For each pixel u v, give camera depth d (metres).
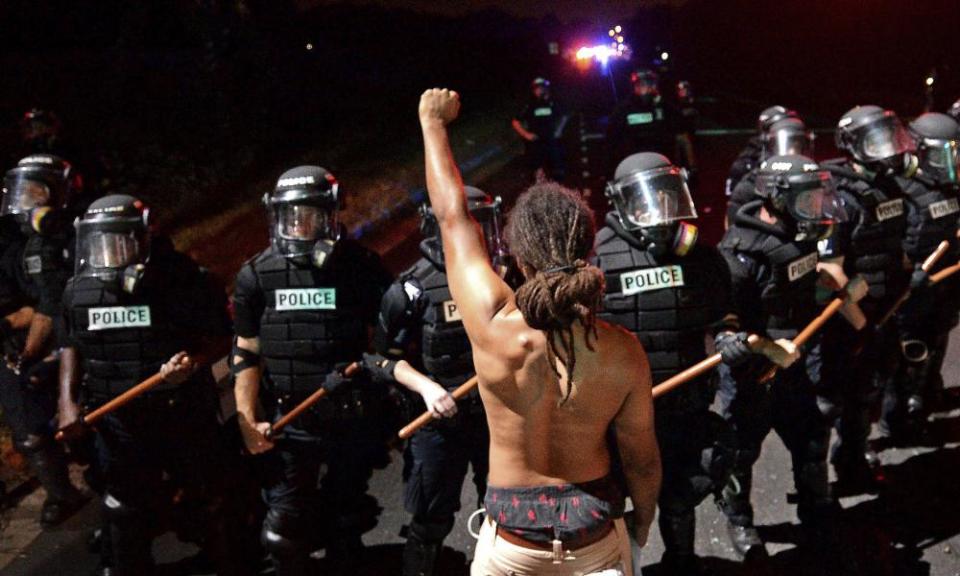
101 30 20.52
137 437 4.10
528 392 2.40
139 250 3.96
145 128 15.03
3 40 19.97
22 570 4.77
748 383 4.27
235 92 15.90
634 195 3.72
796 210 4.06
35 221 4.67
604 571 2.46
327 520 4.44
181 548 4.87
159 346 4.05
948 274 5.03
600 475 2.47
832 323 4.46
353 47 30.20
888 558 4.44
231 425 4.30
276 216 3.92
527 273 2.40
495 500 2.48
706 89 28.67
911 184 5.36
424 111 2.59
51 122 6.84
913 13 28.42
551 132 11.76
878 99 23.19
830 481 5.14
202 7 15.70
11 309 4.96
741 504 4.54
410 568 4.11
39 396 5.02
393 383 3.88
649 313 3.75
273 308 3.99
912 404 5.62
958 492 4.97
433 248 3.82
